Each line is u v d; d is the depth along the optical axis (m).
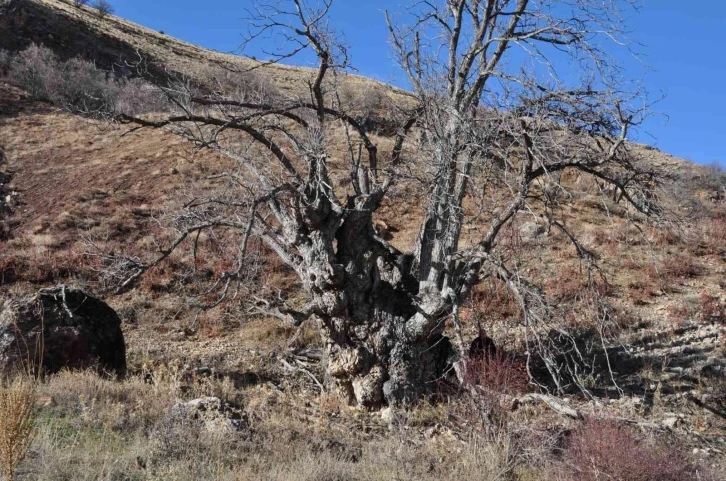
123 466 6.54
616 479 7.03
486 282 17.66
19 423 5.62
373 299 11.20
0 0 46.16
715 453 9.32
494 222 11.25
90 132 32.59
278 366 13.44
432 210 11.46
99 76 37.09
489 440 8.39
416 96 12.05
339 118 12.36
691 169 31.06
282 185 10.41
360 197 11.21
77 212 23.91
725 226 22.97
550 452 8.19
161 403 9.05
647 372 13.55
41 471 6.13
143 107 21.64
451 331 15.54
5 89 36.50
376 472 7.30
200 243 21.17
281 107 11.97
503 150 10.63
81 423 7.77
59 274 19.31
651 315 17.03
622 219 23.55
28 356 9.68
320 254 10.81
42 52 40.09
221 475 6.58
